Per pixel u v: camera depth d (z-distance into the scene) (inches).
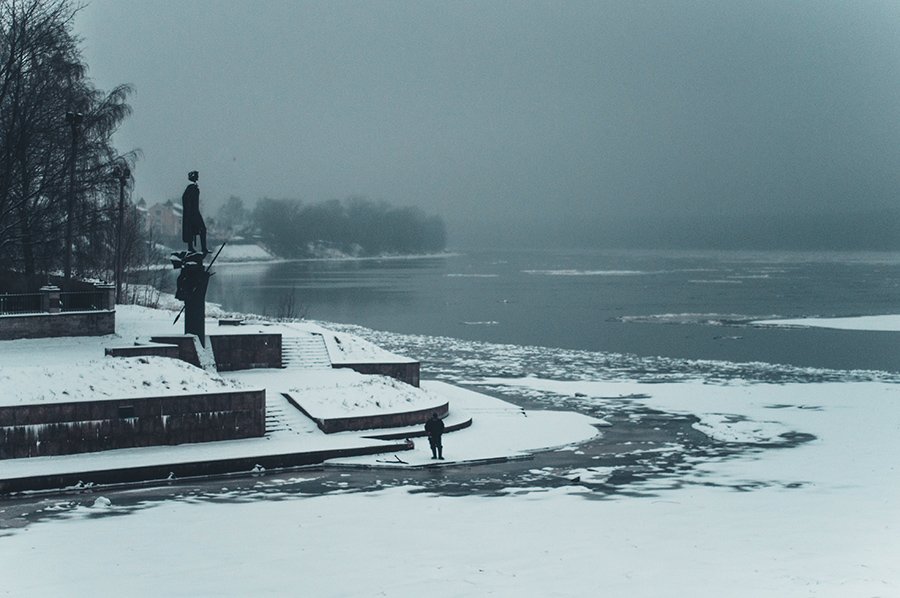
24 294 2053.4
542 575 915.4
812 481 1493.6
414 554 1015.0
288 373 2218.3
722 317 5280.5
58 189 2476.6
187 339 2078.0
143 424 1678.2
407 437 1902.1
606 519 1205.7
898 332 4434.1
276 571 944.9
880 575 886.4
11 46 2327.8
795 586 850.1
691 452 1817.2
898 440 1923.0
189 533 1139.3
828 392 2672.2
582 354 3668.8
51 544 1084.5
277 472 1631.4
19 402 1593.3
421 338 4217.5
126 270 3853.3
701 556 983.6
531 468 1667.1
